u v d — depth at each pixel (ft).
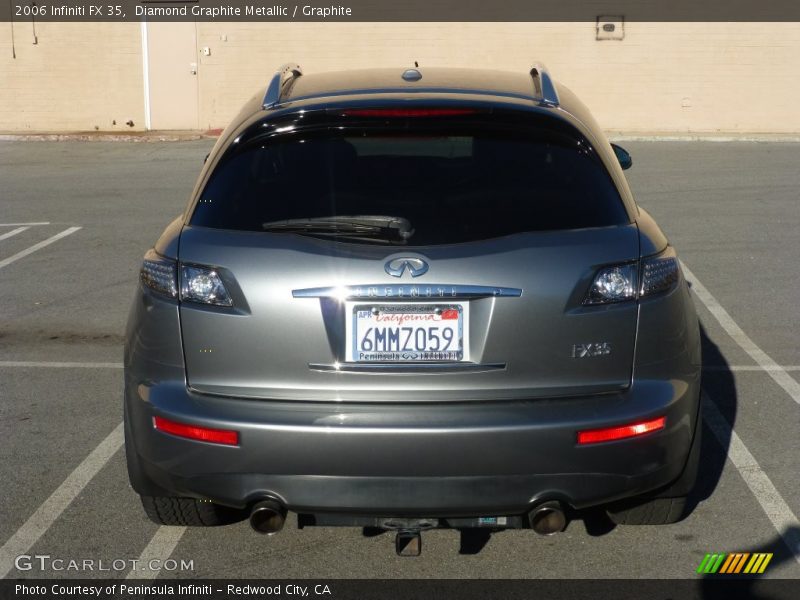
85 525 14.02
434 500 10.89
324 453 10.77
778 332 22.44
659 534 13.60
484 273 10.80
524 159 11.68
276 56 59.26
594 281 11.02
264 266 10.98
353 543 13.53
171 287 11.35
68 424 17.60
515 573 12.73
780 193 39.22
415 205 11.22
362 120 11.76
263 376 11.05
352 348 10.91
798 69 57.26
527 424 10.70
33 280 27.71
